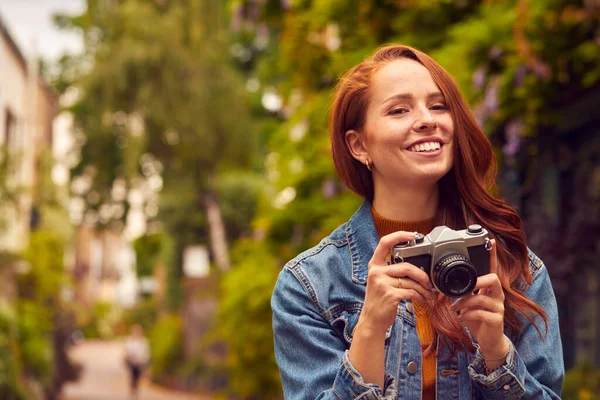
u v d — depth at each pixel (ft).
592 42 16.20
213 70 61.26
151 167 65.21
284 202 25.17
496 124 17.74
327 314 6.18
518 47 16.28
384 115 6.09
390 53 6.40
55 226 65.00
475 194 6.17
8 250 46.65
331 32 25.21
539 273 6.28
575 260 18.03
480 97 17.43
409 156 6.00
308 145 24.22
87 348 128.88
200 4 61.21
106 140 61.82
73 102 63.98
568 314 19.16
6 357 33.76
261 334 29.07
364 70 6.30
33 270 51.29
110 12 60.39
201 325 61.87
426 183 6.12
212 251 74.69
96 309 94.02
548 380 5.98
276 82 54.29
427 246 5.49
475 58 17.63
